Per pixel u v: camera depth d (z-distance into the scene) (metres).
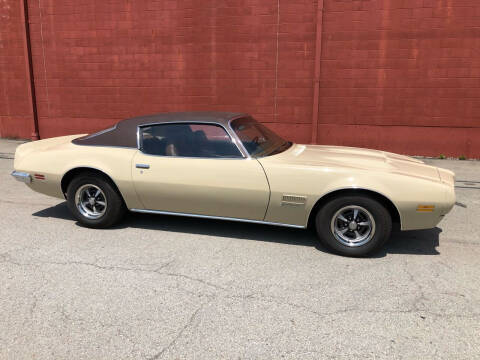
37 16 10.59
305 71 9.29
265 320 2.90
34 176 4.86
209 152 4.27
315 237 4.50
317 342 2.66
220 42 9.56
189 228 4.77
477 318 2.93
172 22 9.74
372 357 2.52
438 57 8.59
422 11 8.45
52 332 2.77
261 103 9.70
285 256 3.99
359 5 8.70
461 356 2.53
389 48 8.77
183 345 2.63
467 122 8.76
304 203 3.97
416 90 8.84
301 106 9.49
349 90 9.16
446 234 4.63
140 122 4.61
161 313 2.99
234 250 4.13
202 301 3.15
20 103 11.37
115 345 2.63
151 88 10.26
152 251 4.11
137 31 10.01
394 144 9.23
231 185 4.13
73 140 5.00
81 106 10.88
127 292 3.29
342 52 9.00
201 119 4.40
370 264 3.82
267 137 4.77
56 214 5.33
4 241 4.38
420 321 2.89
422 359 2.50
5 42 11.00
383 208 3.79
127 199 4.57
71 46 10.54
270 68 9.45
